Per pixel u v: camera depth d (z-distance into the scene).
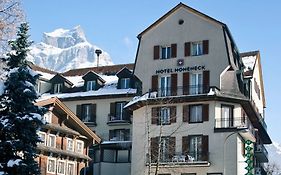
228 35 55.16
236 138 50.94
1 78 25.81
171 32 56.22
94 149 59.31
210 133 51.72
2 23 21.56
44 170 42.66
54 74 70.44
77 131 47.78
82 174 47.81
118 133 61.56
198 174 51.16
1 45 22.36
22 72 25.88
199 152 51.56
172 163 51.03
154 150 52.06
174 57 55.38
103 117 62.41
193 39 55.19
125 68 63.38
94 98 63.16
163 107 53.91
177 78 54.56
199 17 55.56
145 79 55.88
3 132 25.50
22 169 24.95
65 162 45.66
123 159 58.56
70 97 63.97
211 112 52.25
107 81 65.75
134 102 54.50
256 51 64.88
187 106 53.19
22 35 28.59
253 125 61.91
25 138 25.61
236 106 53.53
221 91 53.03
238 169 50.53
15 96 25.61
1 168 24.80
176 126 52.88
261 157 62.47
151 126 53.72
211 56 54.06
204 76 53.72
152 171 51.97
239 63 57.50
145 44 57.03
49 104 44.03
